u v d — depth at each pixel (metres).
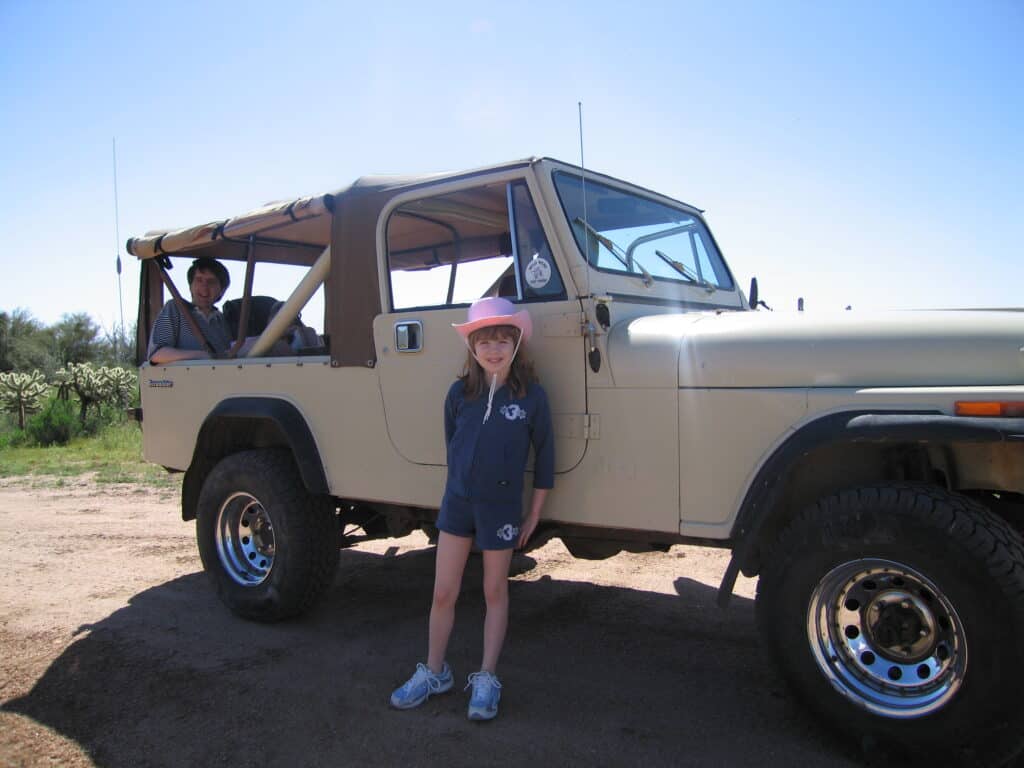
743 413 2.76
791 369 2.70
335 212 3.85
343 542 4.26
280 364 4.14
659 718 2.95
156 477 9.64
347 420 3.85
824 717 2.62
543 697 3.15
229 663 3.54
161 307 5.23
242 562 4.31
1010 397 2.36
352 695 3.19
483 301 2.96
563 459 3.14
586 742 2.76
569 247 3.13
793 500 2.93
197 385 4.61
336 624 4.10
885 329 2.66
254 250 4.52
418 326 3.53
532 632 3.93
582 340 3.08
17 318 36.91
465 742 2.78
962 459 2.66
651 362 2.93
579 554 3.54
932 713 2.39
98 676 3.41
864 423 2.49
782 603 2.68
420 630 3.99
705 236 4.46
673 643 3.76
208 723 2.96
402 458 3.64
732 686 3.25
